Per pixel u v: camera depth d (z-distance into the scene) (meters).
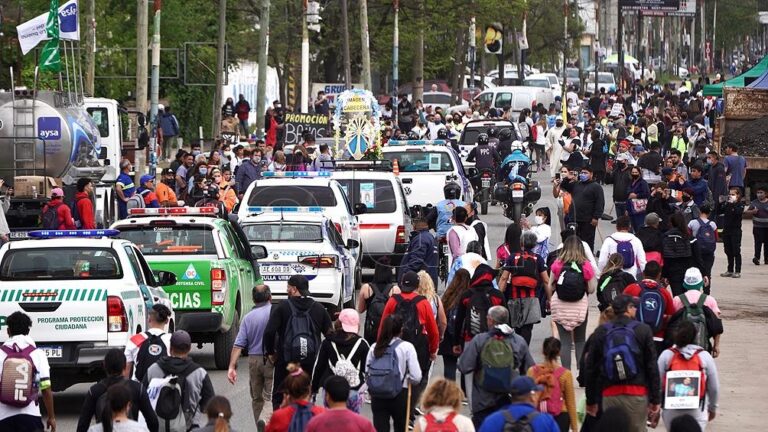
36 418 33.38
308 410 27.20
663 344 37.75
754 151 101.69
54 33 79.69
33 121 68.75
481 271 38.53
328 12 159.12
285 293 54.50
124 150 92.56
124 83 136.38
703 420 32.06
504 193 83.88
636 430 31.80
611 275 42.16
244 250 52.25
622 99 180.12
